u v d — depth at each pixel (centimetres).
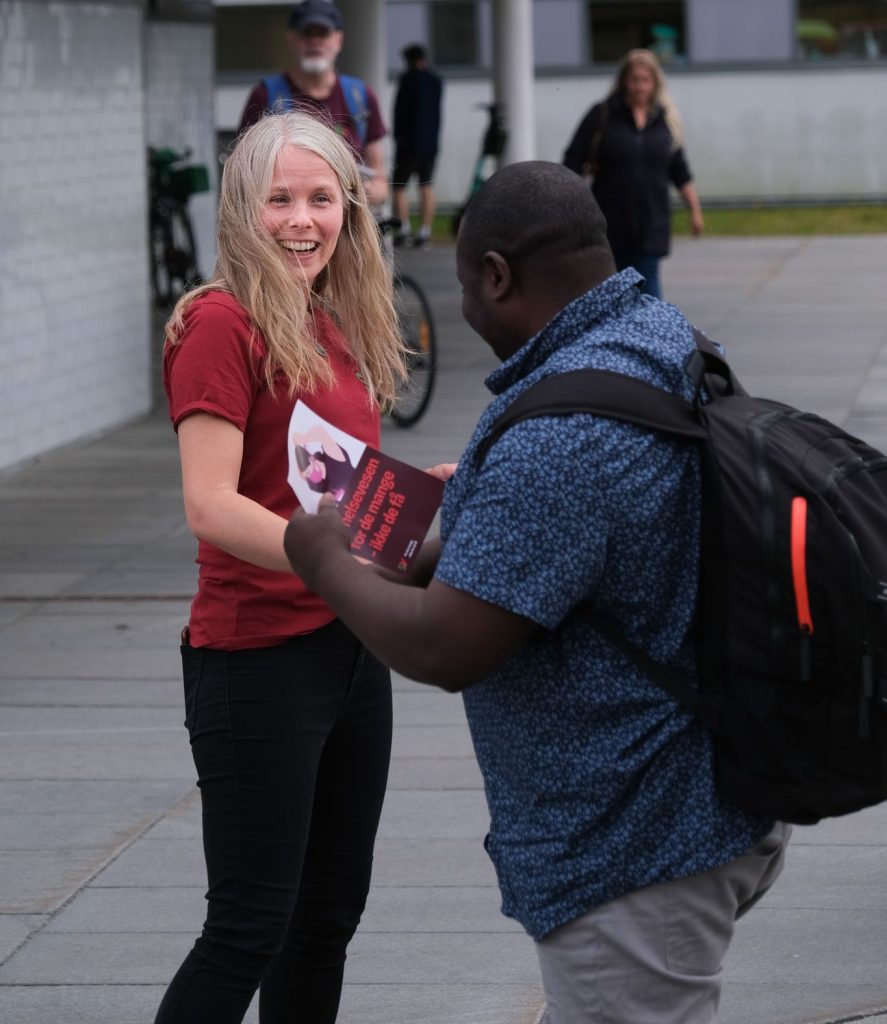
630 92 1866
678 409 343
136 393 1753
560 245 354
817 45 4144
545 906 355
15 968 605
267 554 425
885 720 335
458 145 4241
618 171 1867
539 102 4216
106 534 1280
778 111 4175
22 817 745
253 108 1520
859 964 605
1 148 1467
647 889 350
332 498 375
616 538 337
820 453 344
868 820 740
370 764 473
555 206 354
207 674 448
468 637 332
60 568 1182
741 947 621
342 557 356
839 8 4122
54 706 895
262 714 441
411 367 620
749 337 2197
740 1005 577
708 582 341
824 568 328
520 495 331
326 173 455
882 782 339
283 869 442
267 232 446
